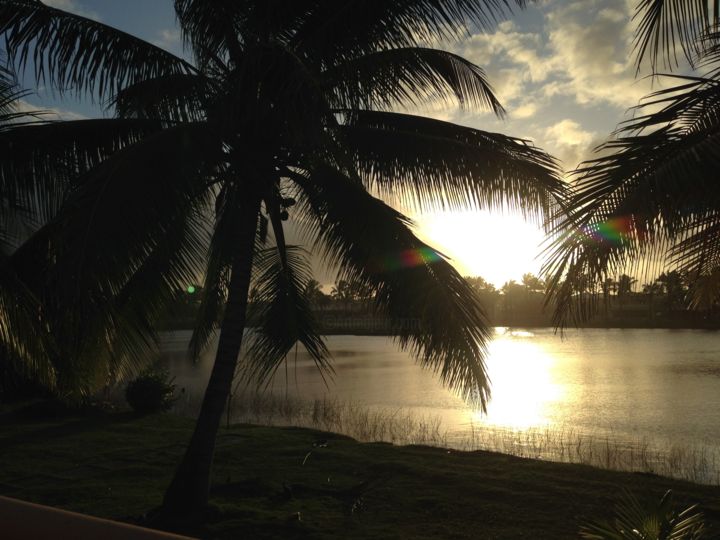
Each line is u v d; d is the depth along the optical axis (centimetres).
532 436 1712
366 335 10262
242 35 744
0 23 689
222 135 680
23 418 1481
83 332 636
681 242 400
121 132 719
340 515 758
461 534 685
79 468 1003
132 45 740
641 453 1464
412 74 762
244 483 887
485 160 729
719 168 337
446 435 1723
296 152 760
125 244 564
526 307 15912
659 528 407
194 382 3291
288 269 984
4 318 573
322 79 725
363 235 704
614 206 372
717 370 3738
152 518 731
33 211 664
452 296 717
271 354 973
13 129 657
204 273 871
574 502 775
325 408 2022
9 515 108
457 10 707
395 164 778
